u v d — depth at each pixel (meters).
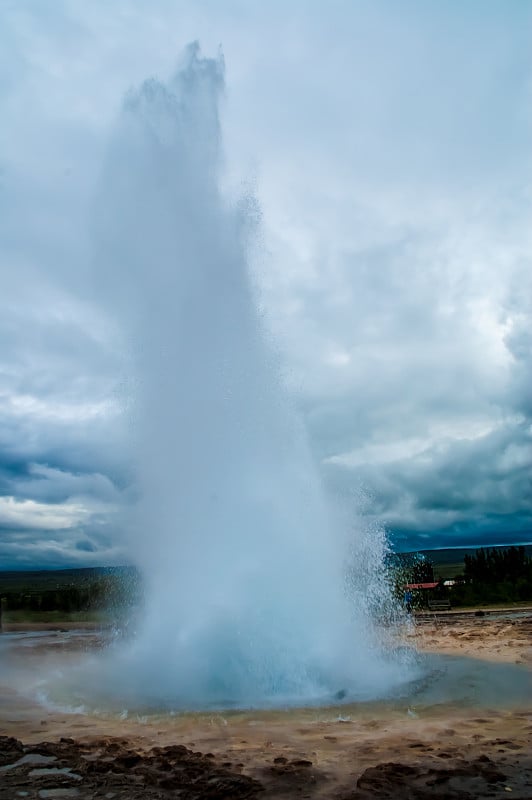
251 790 6.33
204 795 6.19
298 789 6.36
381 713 9.91
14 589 73.94
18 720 9.91
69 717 10.08
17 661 17.11
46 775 6.89
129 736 8.71
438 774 6.65
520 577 48.25
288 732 8.77
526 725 8.95
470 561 57.12
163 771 7.01
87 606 38.31
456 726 8.94
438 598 40.09
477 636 20.62
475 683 12.34
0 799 6.12
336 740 8.30
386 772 6.70
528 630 21.75
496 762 7.10
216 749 7.98
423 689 11.78
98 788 6.44
